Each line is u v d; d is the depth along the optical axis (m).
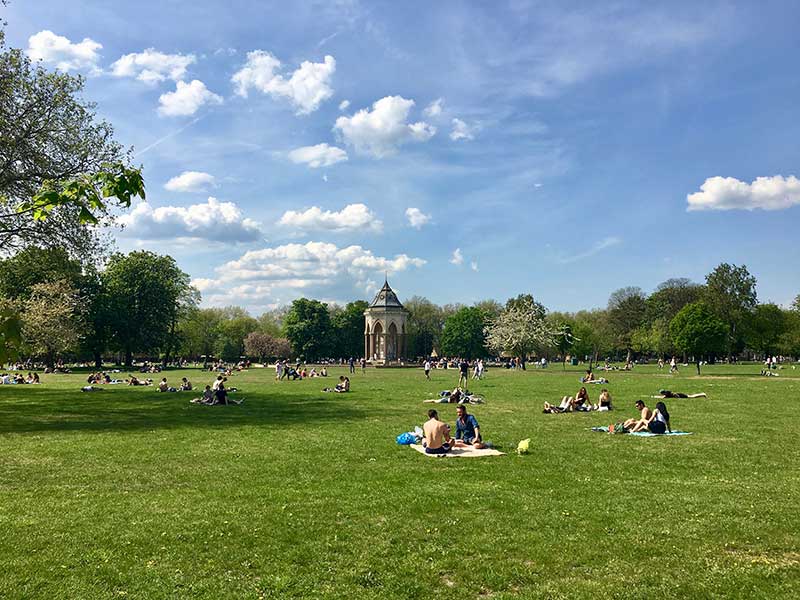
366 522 10.08
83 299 84.38
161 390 42.22
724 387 42.53
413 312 147.00
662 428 20.42
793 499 11.60
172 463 15.13
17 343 4.82
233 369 87.56
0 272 39.06
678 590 7.54
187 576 7.86
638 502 11.36
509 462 15.32
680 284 124.56
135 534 9.37
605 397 28.42
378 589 7.55
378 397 35.97
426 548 8.90
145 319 92.69
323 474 13.83
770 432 20.66
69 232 30.56
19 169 27.75
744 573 8.02
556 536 9.42
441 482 13.01
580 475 13.76
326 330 124.19
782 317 116.00
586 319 140.00
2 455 16.25
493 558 8.55
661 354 106.38
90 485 12.71
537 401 33.22
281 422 23.73
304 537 9.33
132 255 93.75
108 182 5.76
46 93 28.81
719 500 11.52
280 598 7.29
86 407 30.12
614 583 7.76
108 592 7.37
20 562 8.20
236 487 12.52
